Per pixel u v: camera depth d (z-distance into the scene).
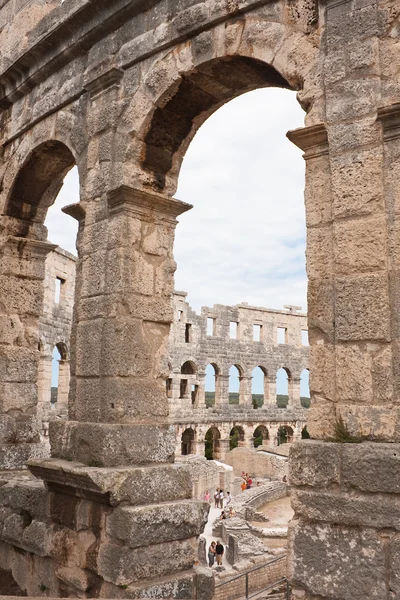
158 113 9.05
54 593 8.64
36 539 9.03
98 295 8.96
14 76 11.73
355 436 5.89
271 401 59.25
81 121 10.11
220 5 8.14
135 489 7.96
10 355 11.70
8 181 12.05
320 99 6.79
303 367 62.41
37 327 12.27
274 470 42.03
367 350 5.98
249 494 32.12
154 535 7.80
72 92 10.39
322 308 6.45
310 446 6.08
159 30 8.95
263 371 60.28
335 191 6.41
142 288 8.91
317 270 6.55
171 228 9.45
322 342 6.39
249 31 7.80
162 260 9.26
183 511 8.18
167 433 8.78
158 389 8.88
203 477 35.06
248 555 20.05
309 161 6.82
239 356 56.94
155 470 8.25
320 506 5.89
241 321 57.91
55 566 8.68
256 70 8.23
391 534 5.49
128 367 8.56
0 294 11.80
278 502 33.62
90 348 8.89
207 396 98.75
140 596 7.50
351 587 5.60
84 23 10.02
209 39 8.26
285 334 62.47
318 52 6.93
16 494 9.76
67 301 29.98
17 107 12.09
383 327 5.89
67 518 8.62
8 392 11.56
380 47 6.41
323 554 5.82
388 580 5.41
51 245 12.38
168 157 9.48
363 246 6.14
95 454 8.23
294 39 7.27
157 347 9.00
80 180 9.86
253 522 27.52
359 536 5.64
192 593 8.04
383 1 6.48
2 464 11.12
